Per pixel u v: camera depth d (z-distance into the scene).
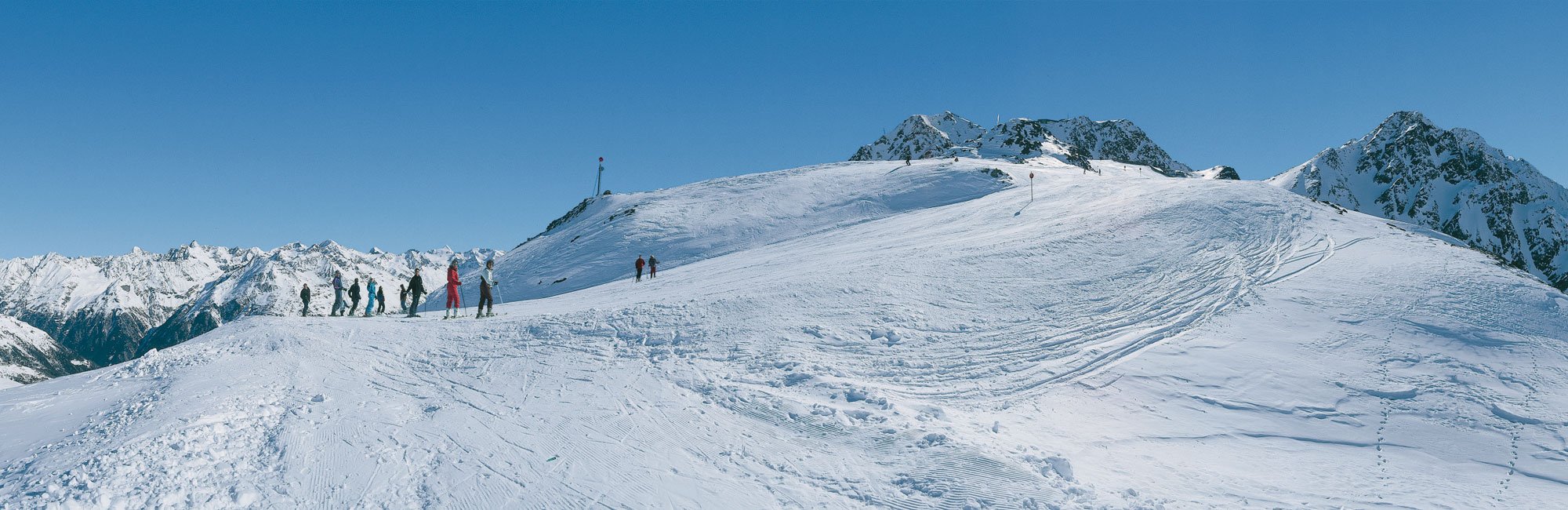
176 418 14.25
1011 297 25.80
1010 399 17.16
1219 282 27.02
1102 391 17.91
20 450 13.51
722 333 21.56
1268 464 14.44
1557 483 14.32
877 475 11.92
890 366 19.12
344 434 13.80
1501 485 14.09
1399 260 28.89
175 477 11.28
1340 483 13.70
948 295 25.84
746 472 12.09
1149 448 14.88
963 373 18.80
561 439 13.56
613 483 11.55
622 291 38.53
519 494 11.15
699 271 46.97
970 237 41.25
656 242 76.62
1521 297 24.39
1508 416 17.12
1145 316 23.55
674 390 16.75
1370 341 21.34
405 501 10.88
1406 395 18.11
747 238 74.06
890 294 25.56
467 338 22.78
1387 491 13.41
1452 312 23.31
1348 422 16.81
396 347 22.09
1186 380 18.72
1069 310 24.30
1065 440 14.81
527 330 23.12
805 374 17.66
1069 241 34.25
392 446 13.19
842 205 79.94
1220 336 21.80
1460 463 15.07
